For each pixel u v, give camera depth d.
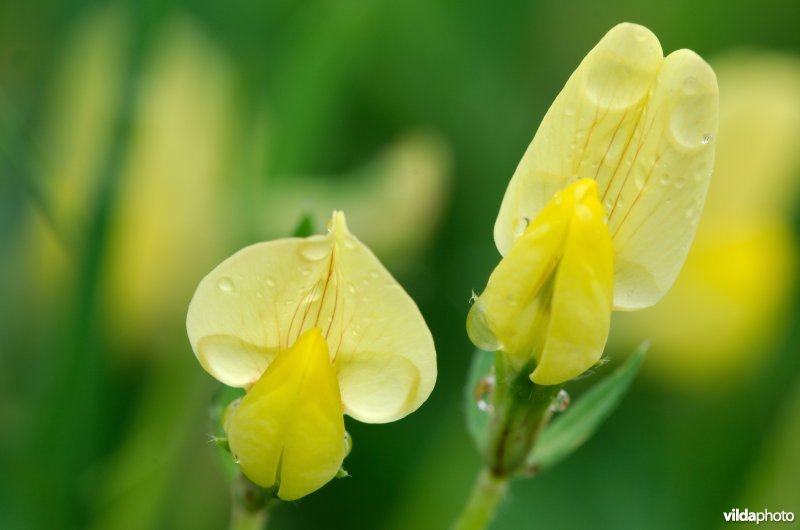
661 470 0.29
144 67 0.26
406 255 0.29
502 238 0.21
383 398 0.20
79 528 0.26
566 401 0.22
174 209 0.28
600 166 0.21
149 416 0.27
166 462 0.27
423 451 0.27
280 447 0.20
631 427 0.29
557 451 0.22
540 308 0.21
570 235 0.20
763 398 0.30
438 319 0.28
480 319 0.21
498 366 0.21
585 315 0.20
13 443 0.27
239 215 0.28
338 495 0.27
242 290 0.20
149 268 0.28
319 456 0.20
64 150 0.28
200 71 0.29
